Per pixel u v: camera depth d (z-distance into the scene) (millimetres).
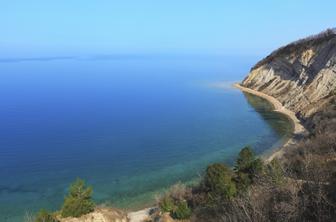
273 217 21438
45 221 30672
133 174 55531
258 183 31281
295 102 93375
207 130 79625
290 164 36812
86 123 89562
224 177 33844
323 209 20375
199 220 31750
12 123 90562
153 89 149500
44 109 108625
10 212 44188
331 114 68000
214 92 132625
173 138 74125
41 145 71375
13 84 172250
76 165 59844
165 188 49250
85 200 33125
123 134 78500
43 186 52000
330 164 31641
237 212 22578
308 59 101750
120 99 126000
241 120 87250
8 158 63781
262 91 120000
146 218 39344
